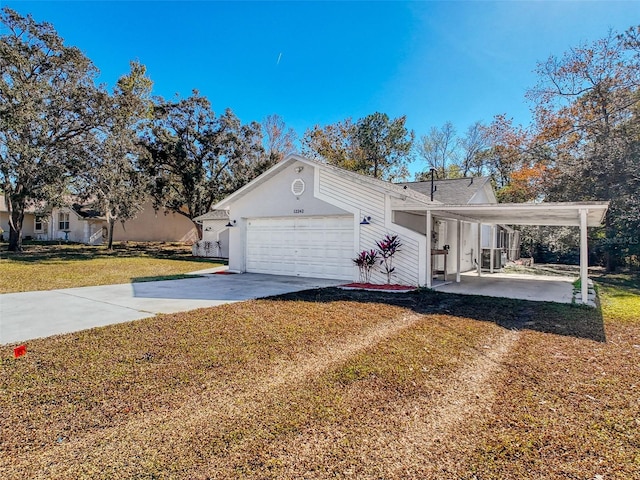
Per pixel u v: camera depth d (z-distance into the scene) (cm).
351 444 261
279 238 1275
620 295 962
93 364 409
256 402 324
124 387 351
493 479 225
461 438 270
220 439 265
